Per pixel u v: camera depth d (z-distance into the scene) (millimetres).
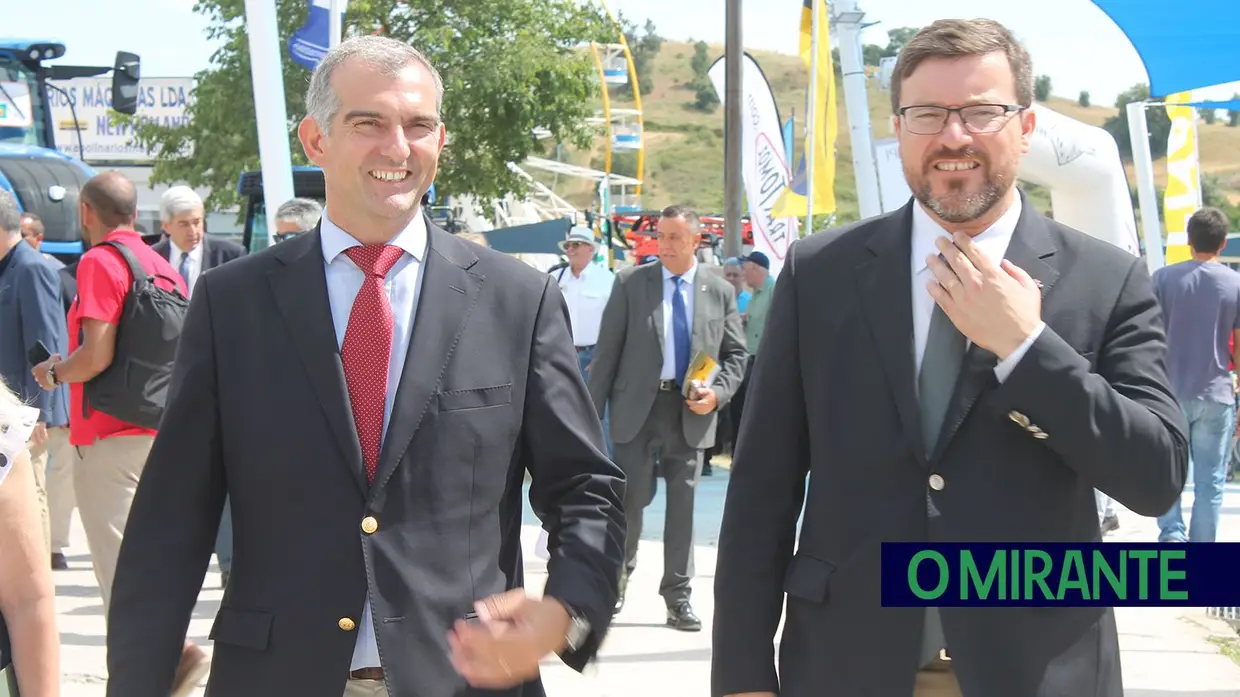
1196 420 7391
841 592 2402
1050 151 9078
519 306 2566
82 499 5211
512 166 31328
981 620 2311
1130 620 6570
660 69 144125
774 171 14516
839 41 10648
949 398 2367
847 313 2463
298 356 2447
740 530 2520
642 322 6520
